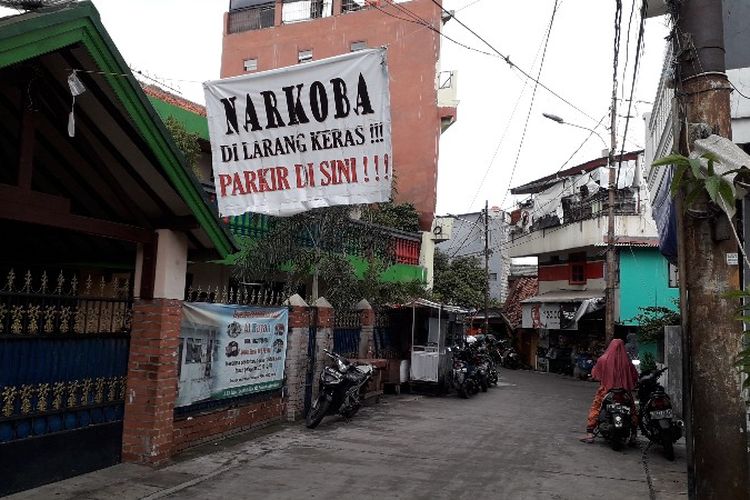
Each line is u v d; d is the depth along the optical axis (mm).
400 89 23375
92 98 6039
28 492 5754
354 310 13352
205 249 7750
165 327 7023
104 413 6777
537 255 30812
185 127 14039
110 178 6617
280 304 10477
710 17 4500
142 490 6066
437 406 13289
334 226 11938
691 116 4461
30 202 5680
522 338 33844
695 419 4203
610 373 9523
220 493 6164
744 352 3287
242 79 7645
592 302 24328
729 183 3174
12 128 6336
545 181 32469
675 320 17438
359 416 11305
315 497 6148
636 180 24594
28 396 5840
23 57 4965
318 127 7312
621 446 9406
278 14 26391
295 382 10320
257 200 7555
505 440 9641
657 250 23844
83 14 5422
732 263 4211
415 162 22875
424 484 6789
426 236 22562
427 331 15250
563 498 6512
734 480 4043
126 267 8680
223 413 8594
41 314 5996
